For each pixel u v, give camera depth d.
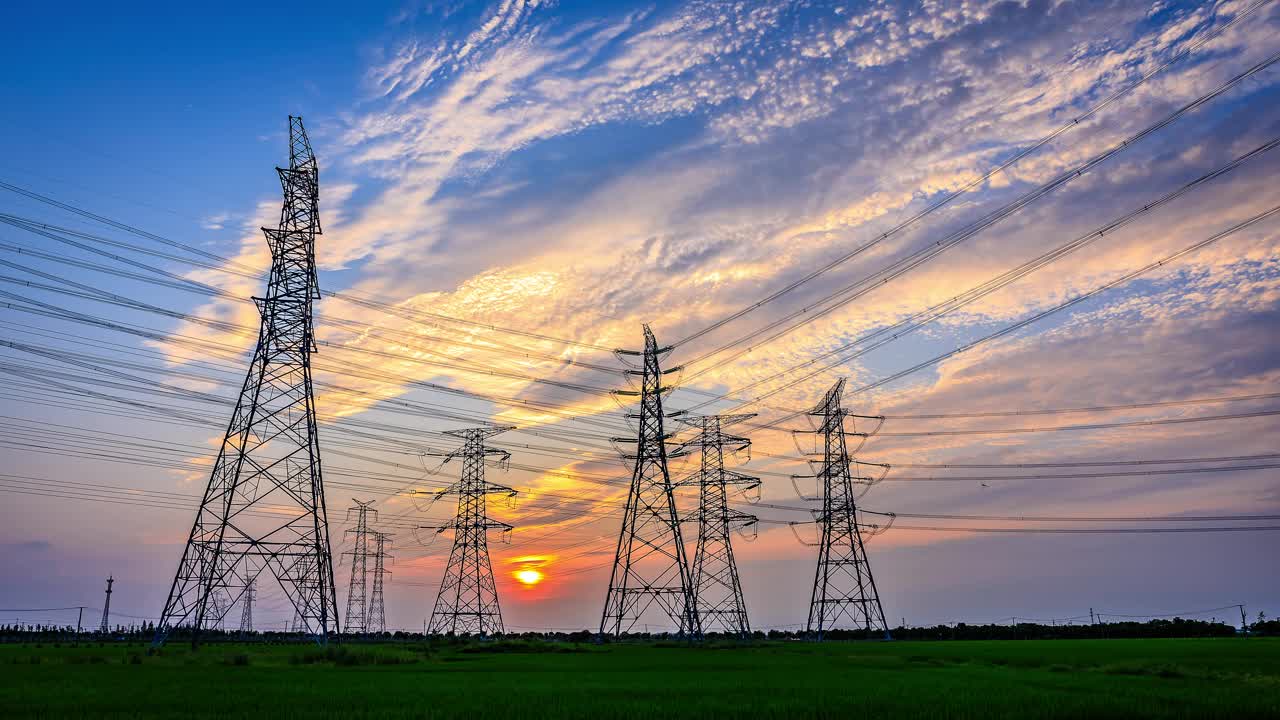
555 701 30.02
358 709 27.34
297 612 58.66
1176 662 53.38
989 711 27.20
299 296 64.31
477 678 41.53
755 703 29.22
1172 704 28.84
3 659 52.41
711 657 65.50
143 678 39.25
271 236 64.88
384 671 46.94
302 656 57.09
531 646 81.50
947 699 30.47
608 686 36.41
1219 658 57.91
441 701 29.80
